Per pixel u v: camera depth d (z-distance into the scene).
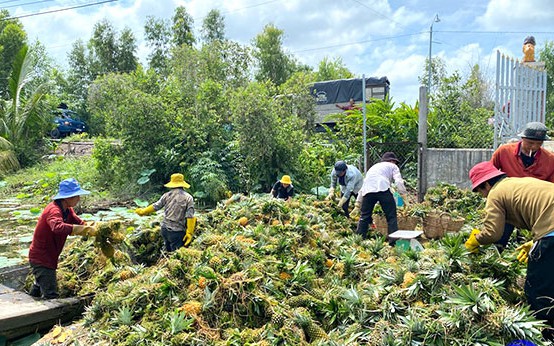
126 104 13.80
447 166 9.55
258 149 13.04
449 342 3.29
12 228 9.57
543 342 3.16
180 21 30.12
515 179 3.86
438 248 4.61
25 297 5.18
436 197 8.92
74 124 26.77
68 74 35.38
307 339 3.79
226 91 14.98
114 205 12.16
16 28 30.20
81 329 4.32
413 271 4.14
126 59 34.06
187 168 13.13
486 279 3.76
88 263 5.80
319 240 5.87
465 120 11.55
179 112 13.88
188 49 15.32
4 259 6.86
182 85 14.52
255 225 6.48
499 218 3.77
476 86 12.56
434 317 3.53
